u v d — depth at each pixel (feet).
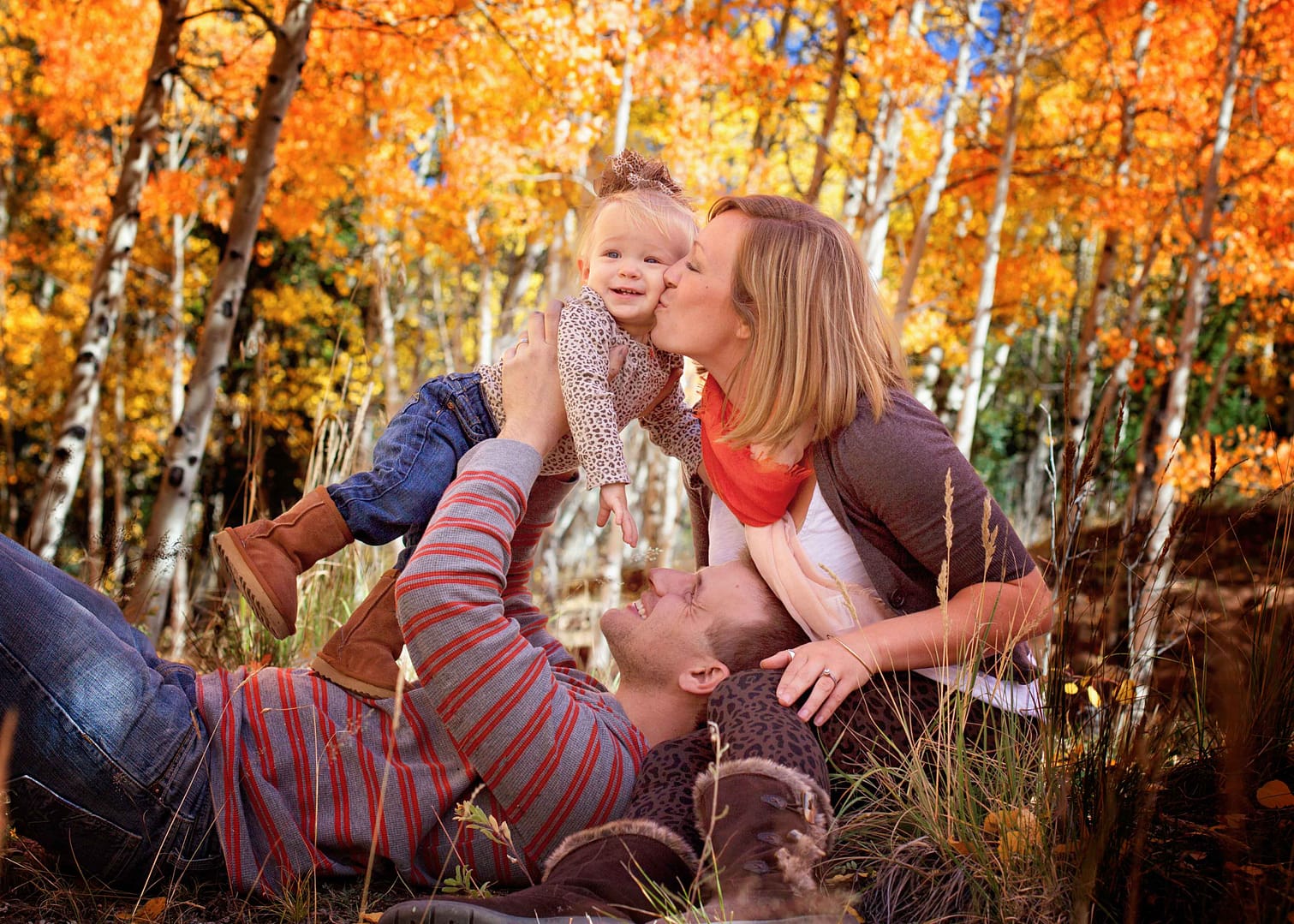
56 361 58.65
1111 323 55.98
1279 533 6.38
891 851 5.72
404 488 7.48
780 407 6.42
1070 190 39.70
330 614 11.10
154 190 41.78
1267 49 32.94
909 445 6.27
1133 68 35.58
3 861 5.76
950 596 6.52
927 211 33.83
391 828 5.91
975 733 6.40
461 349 54.44
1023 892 5.24
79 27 41.45
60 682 5.46
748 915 4.61
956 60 33.99
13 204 61.77
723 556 7.27
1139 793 5.32
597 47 30.99
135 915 5.51
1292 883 4.81
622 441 7.03
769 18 44.29
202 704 6.00
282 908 5.73
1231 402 56.29
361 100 40.09
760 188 38.55
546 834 5.86
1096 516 7.28
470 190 38.96
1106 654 6.11
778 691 6.00
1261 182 34.22
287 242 62.44
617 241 7.90
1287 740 6.02
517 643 5.88
